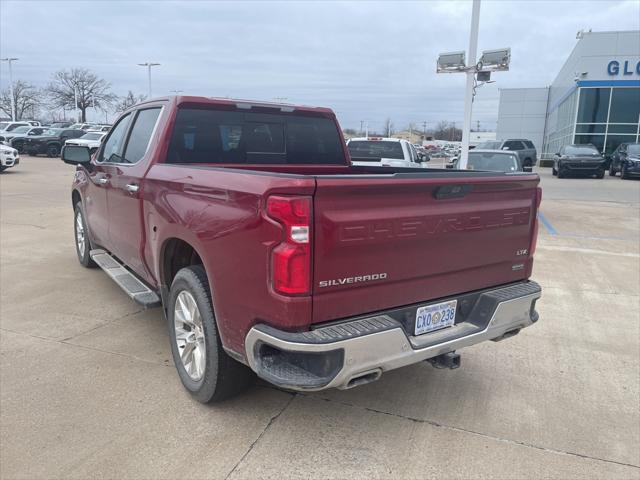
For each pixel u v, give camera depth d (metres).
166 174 3.67
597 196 17.88
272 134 4.71
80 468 2.85
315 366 2.68
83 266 6.86
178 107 4.13
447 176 3.05
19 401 3.51
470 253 3.32
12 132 33.97
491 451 3.13
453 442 3.21
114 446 3.05
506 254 3.58
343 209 2.68
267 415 3.43
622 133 31.27
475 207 3.27
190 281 3.37
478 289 3.48
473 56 12.59
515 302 3.45
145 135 4.44
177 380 3.85
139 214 4.14
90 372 3.94
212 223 3.02
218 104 4.31
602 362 4.45
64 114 81.81
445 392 3.85
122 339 4.57
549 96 52.31
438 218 3.06
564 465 3.02
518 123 54.94
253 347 2.81
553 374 4.20
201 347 3.46
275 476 2.84
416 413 3.53
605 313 5.70
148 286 4.45
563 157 25.72
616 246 9.32
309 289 2.63
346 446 3.12
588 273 7.39
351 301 2.80
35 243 8.33
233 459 2.97
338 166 5.15
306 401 3.63
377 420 3.43
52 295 5.71
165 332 4.74
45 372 3.92
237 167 4.43
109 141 5.34
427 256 3.08
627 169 24.72
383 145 12.29
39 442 3.07
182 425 3.29
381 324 2.81
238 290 2.88
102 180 5.11
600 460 3.08
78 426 3.24
